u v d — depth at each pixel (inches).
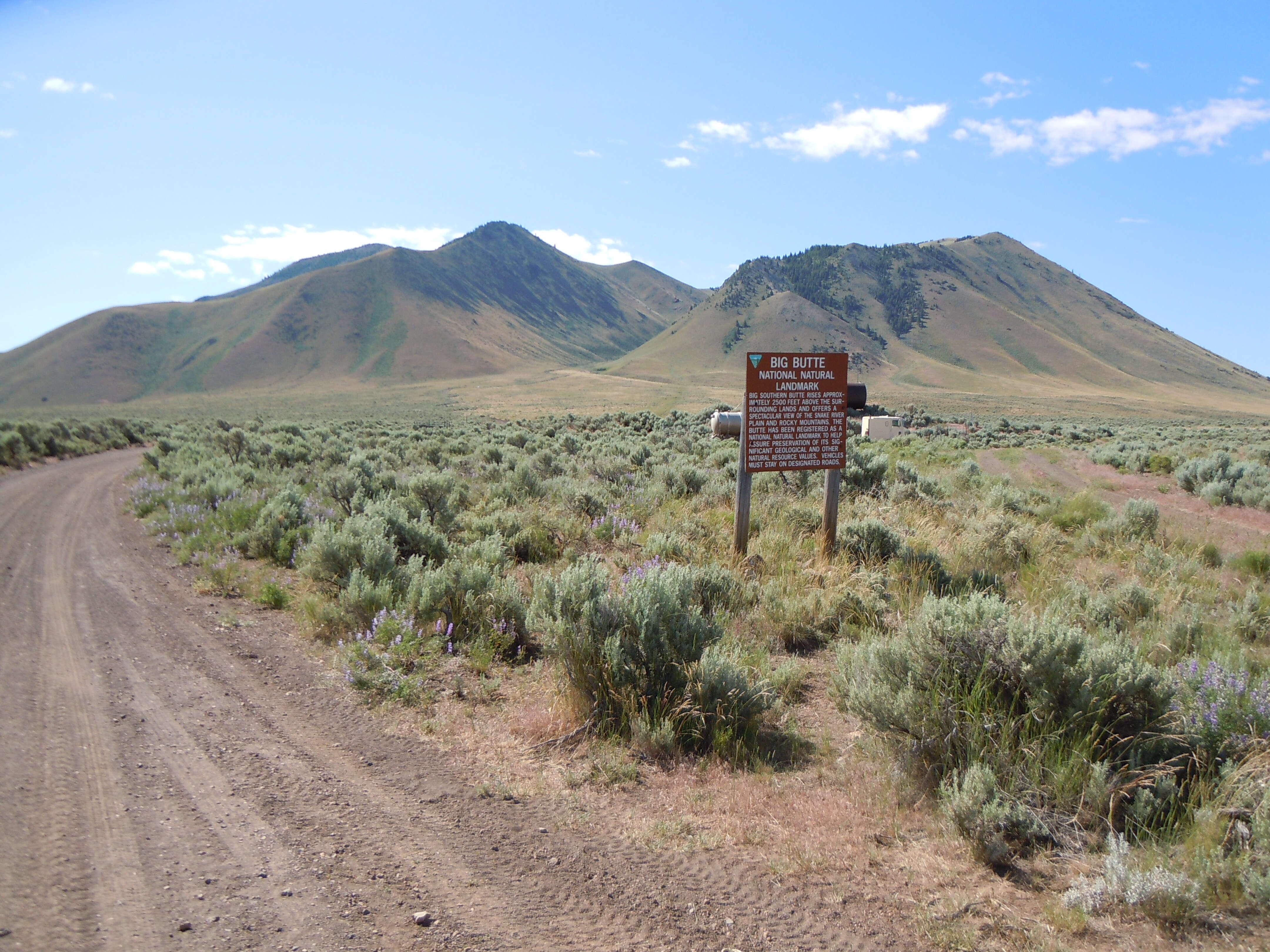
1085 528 502.0
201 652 268.2
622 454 992.2
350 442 1530.5
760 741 205.3
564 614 235.9
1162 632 267.3
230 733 200.8
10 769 170.2
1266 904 127.3
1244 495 677.3
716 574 314.5
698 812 167.9
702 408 4480.8
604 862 147.4
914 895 137.6
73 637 277.6
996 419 3769.7
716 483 594.9
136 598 340.5
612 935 124.9
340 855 144.6
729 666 214.1
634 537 442.3
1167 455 1157.7
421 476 496.7
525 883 139.2
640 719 200.2
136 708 213.5
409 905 130.1
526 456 911.0
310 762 186.5
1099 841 151.6
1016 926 127.6
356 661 248.5
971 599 209.8
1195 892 129.8
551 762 191.6
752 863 147.8
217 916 122.2
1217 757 167.5
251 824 154.1
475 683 243.4
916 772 177.6
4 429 1185.4
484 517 473.7
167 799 162.2
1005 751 170.7
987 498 598.5
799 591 324.8
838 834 158.1
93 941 113.3
